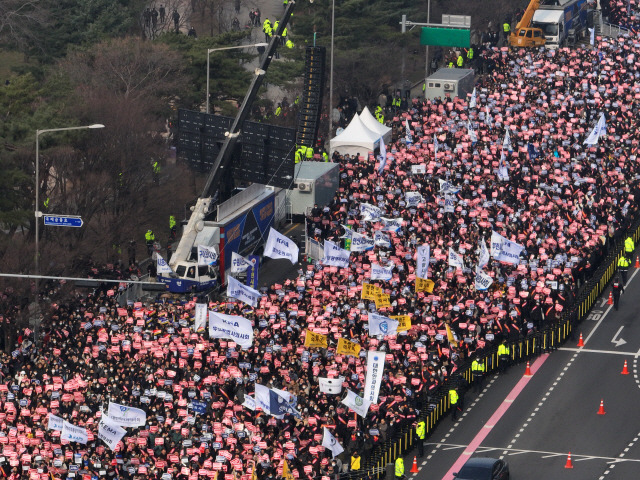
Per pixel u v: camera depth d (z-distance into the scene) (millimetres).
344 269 183250
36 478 147125
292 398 150250
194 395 156375
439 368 163250
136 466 147500
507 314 176000
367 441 151000
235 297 169125
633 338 182250
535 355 177000
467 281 183000
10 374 165000
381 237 191750
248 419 153625
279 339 166125
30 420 154625
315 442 149000
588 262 192125
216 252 186500
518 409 163750
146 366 159875
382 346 162875
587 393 167500
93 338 169375
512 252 182125
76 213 191625
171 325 169375
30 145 187875
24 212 183750
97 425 151625
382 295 170625
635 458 151875
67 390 156625
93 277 185875
